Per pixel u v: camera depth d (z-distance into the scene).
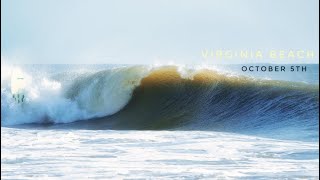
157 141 53.88
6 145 50.81
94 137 57.12
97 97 90.44
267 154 45.66
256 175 37.03
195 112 85.25
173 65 90.69
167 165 40.44
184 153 46.12
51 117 89.62
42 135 59.38
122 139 55.31
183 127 76.88
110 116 89.25
